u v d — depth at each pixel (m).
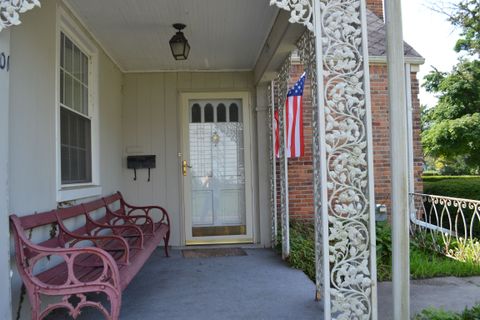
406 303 2.96
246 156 6.61
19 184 3.04
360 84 3.00
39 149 3.39
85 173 4.88
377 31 8.16
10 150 2.92
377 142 7.40
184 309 3.66
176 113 6.56
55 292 2.63
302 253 5.31
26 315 3.05
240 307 3.71
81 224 4.45
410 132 7.52
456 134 12.64
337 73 3.00
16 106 3.02
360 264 2.95
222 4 4.24
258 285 4.37
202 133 6.67
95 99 5.09
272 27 4.79
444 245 5.94
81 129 4.77
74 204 4.27
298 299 3.91
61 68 4.15
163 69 6.54
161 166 6.53
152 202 6.49
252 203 6.59
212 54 5.86
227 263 5.35
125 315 3.52
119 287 2.65
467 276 4.96
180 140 6.54
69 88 4.41
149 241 4.52
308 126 7.09
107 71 5.68
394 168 2.99
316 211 3.81
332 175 2.98
